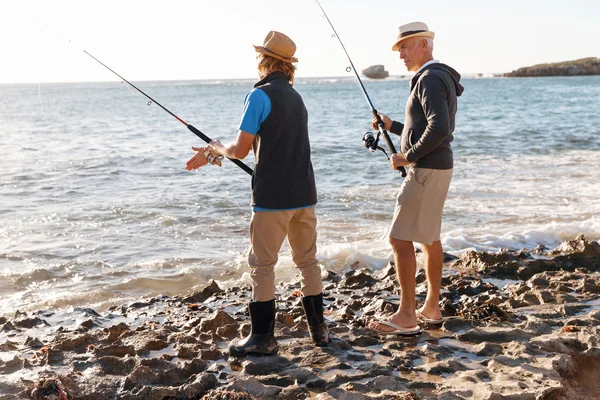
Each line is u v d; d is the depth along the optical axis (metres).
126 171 12.73
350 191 10.30
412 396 2.98
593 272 5.57
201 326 4.07
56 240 7.38
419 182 3.60
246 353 3.47
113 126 26.72
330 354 3.51
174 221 8.31
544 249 6.58
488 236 7.07
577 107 35.41
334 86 128.75
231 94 87.69
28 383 3.06
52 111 42.41
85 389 3.05
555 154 14.71
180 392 3.04
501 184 10.73
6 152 16.23
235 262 6.48
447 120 3.41
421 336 3.87
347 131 21.91
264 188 3.28
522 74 179.62
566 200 9.27
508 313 4.31
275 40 3.30
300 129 3.33
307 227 3.49
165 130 24.38
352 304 4.72
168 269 6.25
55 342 3.74
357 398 2.94
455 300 4.87
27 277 5.97
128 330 4.04
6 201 9.69
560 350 3.58
